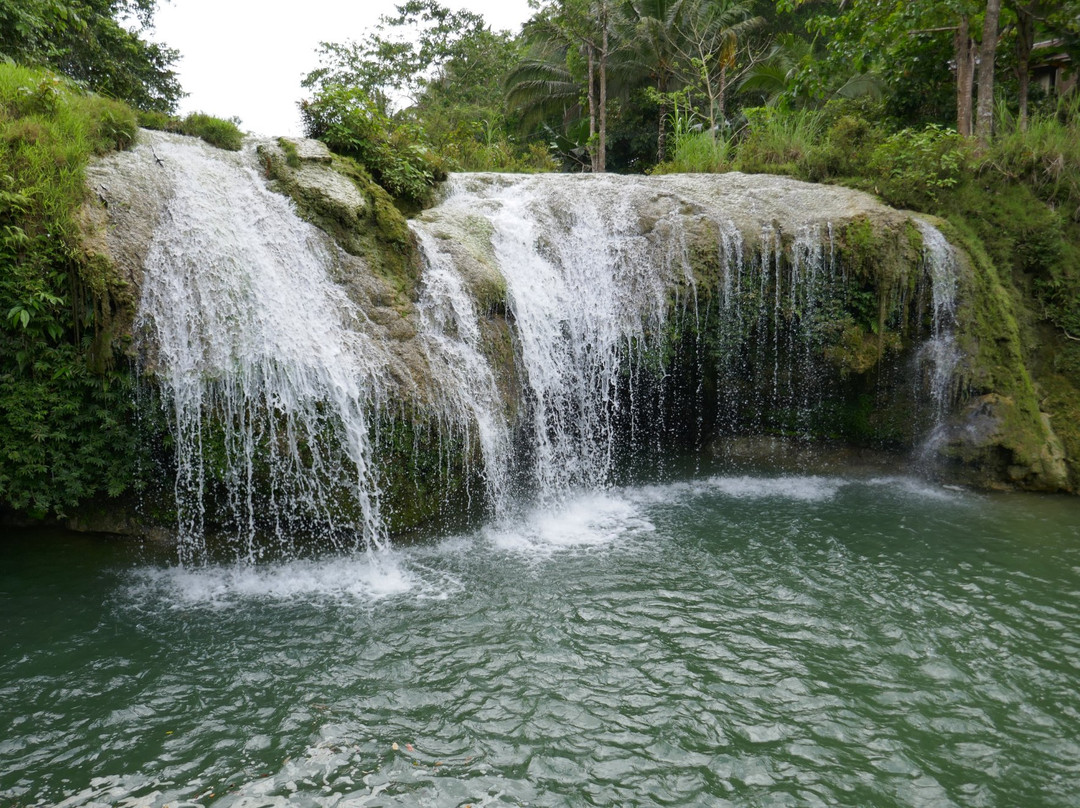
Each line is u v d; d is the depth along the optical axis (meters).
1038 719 4.95
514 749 4.59
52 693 5.12
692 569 7.37
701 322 10.75
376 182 10.74
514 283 9.75
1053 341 11.16
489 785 4.26
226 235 7.76
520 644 5.87
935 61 16.69
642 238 10.79
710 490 10.17
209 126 9.37
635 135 28.88
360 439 7.43
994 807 4.14
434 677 5.39
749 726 4.84
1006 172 12.20
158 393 6.83
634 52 27.45
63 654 5.61
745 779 4.34
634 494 9.97
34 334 6.62
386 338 8.11
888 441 11.04
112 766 4.40
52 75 8.68
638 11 26.83
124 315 6.81
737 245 10.67
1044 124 13.19
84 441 6.82
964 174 12.17
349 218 8.66
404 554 7.66
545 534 8.36
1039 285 11.35
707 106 26.31
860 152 13.10
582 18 26.56
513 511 8.91
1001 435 10.03
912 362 10.71
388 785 4.25
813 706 5.06
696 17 26.03
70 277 6.74
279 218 8.41
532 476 9.40
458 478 8.23
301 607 6.47
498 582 7.02
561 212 11.16
